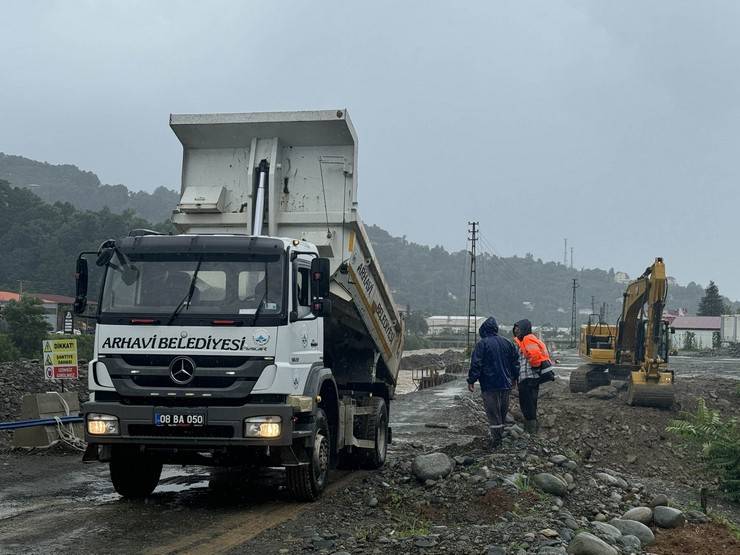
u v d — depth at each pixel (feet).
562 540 24.26
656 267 69.67
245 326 27.45
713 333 337.93
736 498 41.19
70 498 30.89
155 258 28.58
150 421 26.99
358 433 38.55
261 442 26.91
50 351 44.96
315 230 35.40
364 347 41.29
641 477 46.83
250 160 35.50
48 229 345.10
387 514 28.19
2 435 45.24
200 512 28.25
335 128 34.81
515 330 44.06
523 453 34.83
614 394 84.28
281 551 23.06
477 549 22.91
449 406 82.23
